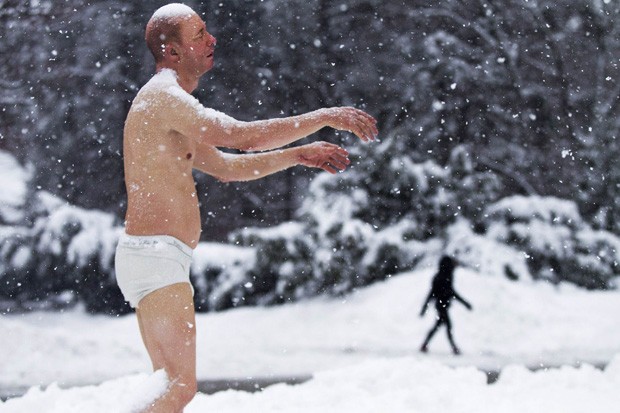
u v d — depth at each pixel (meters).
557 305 23.78
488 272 26.50
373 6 36.31
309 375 15.47
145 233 5.20
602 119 34.62
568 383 9.17
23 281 29.12
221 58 35.59
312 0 36.19
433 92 34.75
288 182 35.66
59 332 17.20
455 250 26.94
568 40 36.47
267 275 26.67
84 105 33.41
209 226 34.88
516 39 36.06
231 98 35.66
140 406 4.94
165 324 5.11
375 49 36.19
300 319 24.50
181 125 5.21
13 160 32.81
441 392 7.96
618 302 25.69
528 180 34.66
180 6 5.61
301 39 36.09
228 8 35.62
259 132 5.17
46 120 33.09
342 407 8.01
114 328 26.42
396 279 25.47
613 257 29.08
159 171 5.26
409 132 34.22
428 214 27.70
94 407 7.95
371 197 27.83
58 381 14.70
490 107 34.88
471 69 34.81
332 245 26.47
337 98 36.00
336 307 25.05
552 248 28.41
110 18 34.06
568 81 35.44
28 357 16.06
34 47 33.41
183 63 5.55
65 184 32.91
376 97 35.84
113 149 33.41
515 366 9.63
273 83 35.75
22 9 32.66
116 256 5.33
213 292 26.80
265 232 26.97
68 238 29.22
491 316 22.16
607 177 33.59
